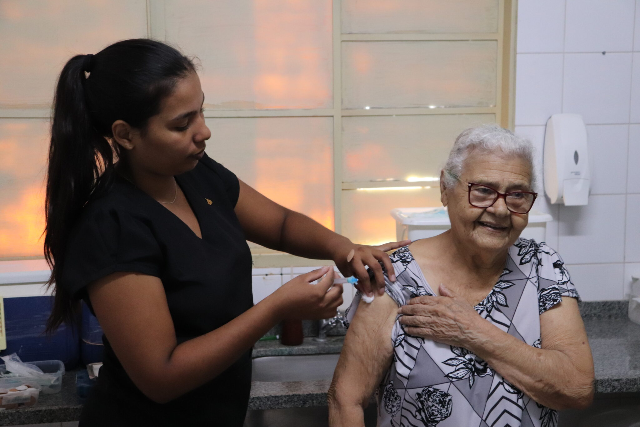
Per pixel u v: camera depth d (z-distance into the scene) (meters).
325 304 1.13
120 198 1.08
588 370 1.23
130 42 1.02
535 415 1.23
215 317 1.14
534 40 2.21
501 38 2.25
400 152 2.28
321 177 2.26
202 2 2.11
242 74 2.17
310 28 2.18
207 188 1.29
